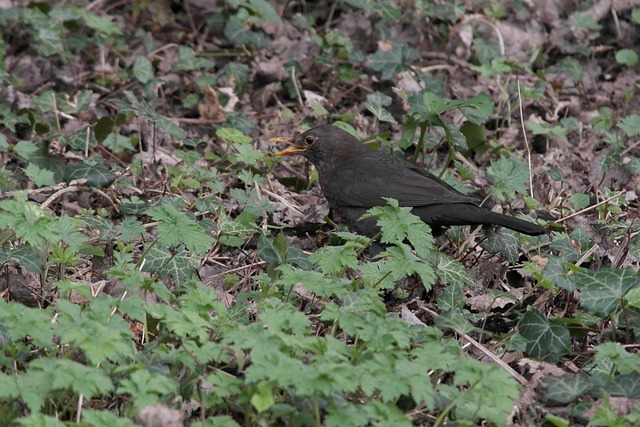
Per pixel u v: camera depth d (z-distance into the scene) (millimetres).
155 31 17391
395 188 11641
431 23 17641
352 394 7918
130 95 13383
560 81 16766
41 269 9508
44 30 15867
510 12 17797
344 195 11945
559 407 8289
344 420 6781
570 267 9234
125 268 8820
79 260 9586
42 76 15836
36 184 12164
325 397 7035
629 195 13273
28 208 9148
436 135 13992
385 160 12234
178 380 7875
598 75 17109
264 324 8383
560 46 17422
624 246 10852
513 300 9875
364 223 11805
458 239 11750
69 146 13492
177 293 9820
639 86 15734
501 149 14000
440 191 11406
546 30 17922
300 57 16406
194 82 15750
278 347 7254
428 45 17297
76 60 16172
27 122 13977
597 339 9711
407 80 15750
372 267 9188
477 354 9188
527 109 15680
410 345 8305
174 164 13586
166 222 8922
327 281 8242
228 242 11133
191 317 7715
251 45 16578
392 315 8547
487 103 12648
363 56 16375
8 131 13938
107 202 12352
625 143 14812
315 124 15031
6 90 14484
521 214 11789
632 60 16656
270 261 9953
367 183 11836
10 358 7828
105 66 16000
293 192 13367
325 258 8773
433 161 13992
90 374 6758
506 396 7113
